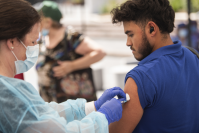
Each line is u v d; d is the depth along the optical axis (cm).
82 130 102
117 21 118
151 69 107
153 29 112
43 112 101
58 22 225
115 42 1031
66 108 133
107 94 131
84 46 224
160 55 112
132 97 108
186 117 113
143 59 114
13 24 98
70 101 139
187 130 115
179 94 110
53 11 219
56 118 101
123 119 112
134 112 109
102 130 106
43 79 232
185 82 113
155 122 111
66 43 223
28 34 106
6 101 94
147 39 113
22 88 100
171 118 111
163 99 108
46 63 228
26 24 101
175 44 117
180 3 1098
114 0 1570
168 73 109
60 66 222
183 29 398
